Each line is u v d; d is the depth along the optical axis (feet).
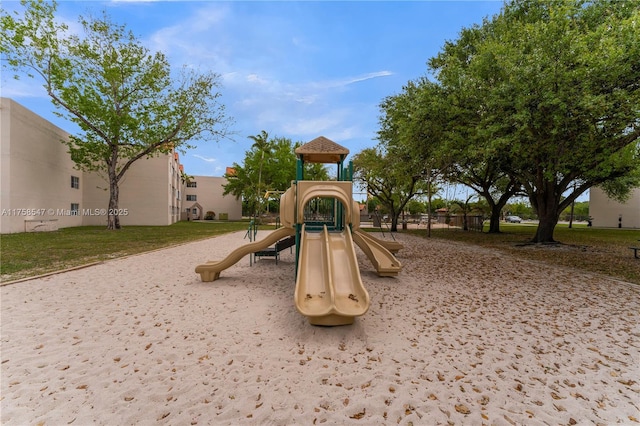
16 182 54.90
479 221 78.43
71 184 76.54
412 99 44.11
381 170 67.41
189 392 8.79
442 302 17.63
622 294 19.36
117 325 13.71
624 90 24.12
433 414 7.97
